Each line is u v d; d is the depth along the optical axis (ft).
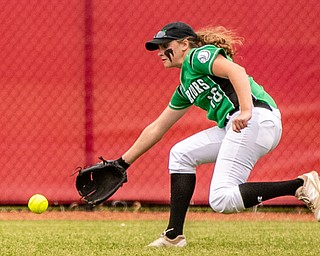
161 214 85.61
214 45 47.83
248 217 82.74
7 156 87.35
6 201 87.15
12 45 86.89
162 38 47.78
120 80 85.05
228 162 45.32
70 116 86.02
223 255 48.03
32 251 51.60
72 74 85.92
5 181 87.35
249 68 82.43
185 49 47.88
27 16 86.48
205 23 82.74
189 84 47.21
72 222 78.38
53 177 86.53
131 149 51.21
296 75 82.02
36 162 86.84
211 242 57.57
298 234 65.36
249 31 82.23
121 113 85.10
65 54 85.92
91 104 85.61
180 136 83.82
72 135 86.12
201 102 47.67
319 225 74.59
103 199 50.88
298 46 81.97
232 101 46.06
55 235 64.85
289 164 82.38
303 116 82.12
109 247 54.13
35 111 86.69
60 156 86.38
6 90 87.15
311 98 81.97
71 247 54.29
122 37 84.84
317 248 53.47
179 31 47.83
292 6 81.76
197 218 81.71
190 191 50.75
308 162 82.12
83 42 85.51
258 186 44.93
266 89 82.33
